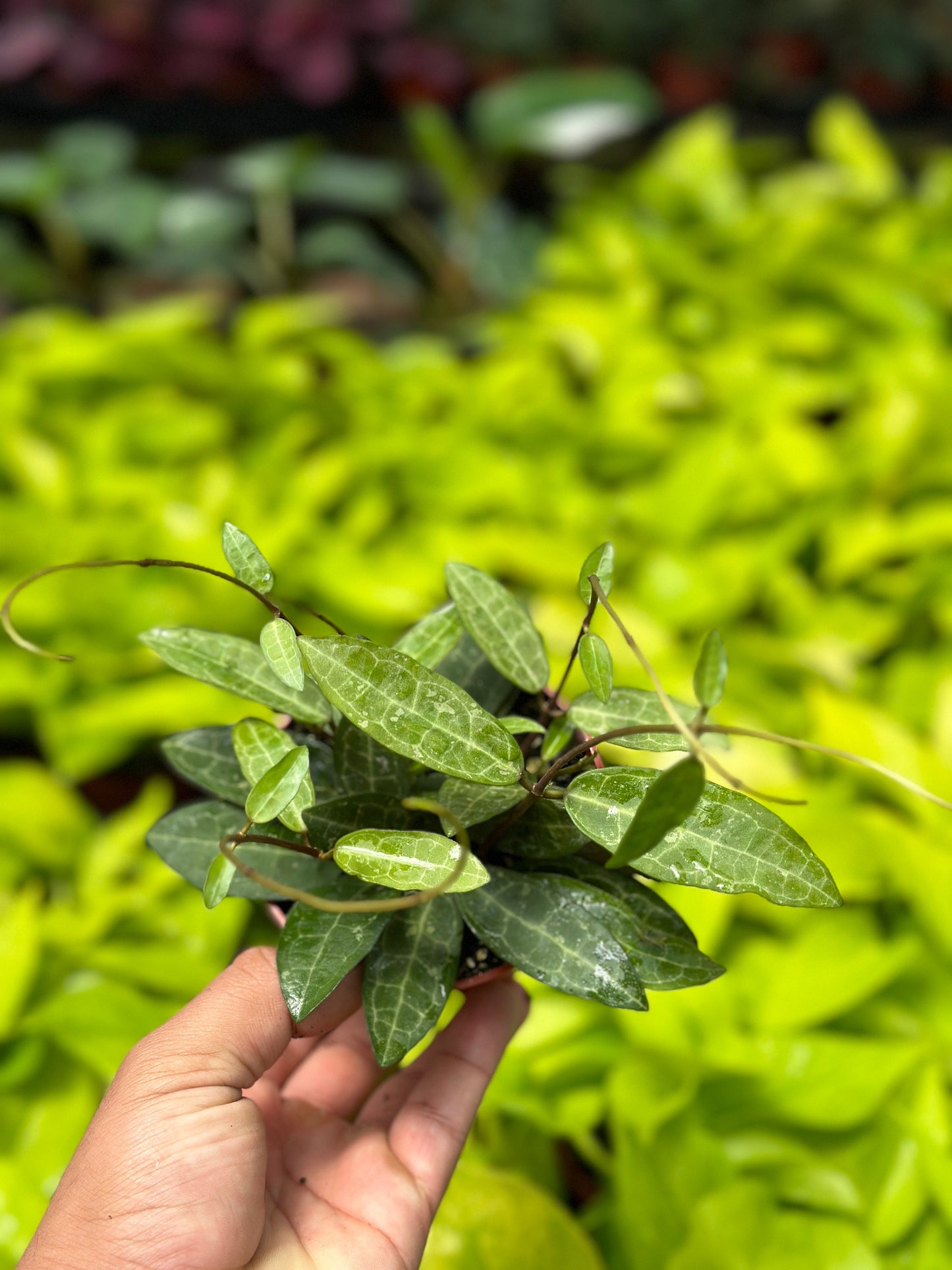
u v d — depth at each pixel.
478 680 0.36
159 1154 0.30
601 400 0.69
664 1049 0.43
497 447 0.68
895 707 0.54
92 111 1.22
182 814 0.34
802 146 1.14
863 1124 0.43
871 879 0.46
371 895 0.32
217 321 0.95
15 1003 0.44
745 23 1.40
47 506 0.61
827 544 0.61
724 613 0.57
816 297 0.78
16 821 0.51
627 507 0.62
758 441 0.66
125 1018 0.45
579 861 0.33
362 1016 0.41
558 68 1.38
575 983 0.30
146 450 0.67
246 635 0.58
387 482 0.66
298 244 1.11
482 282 0.99
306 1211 0.35
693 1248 0.39
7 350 0.74
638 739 0.31
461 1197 0.40
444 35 1.37
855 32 1.38
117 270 1.12
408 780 0.33
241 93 1.28
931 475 0.61
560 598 0.55
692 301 0.78
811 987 0.44
